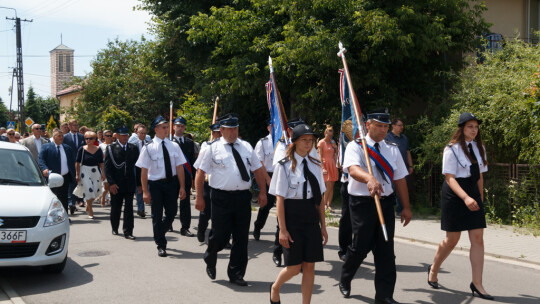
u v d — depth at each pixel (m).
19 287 5.93
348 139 6.78
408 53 12.57
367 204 5.09
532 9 17.81
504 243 8.16
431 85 14.01
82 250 7.96
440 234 9.05
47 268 6.43
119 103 30.31
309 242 4.59
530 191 9.75
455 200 5.44
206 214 8.38
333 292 5.70
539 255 7.32
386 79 13.88
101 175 11.70
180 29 17.38
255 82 14.48
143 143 11.22
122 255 7.61
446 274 6.44
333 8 12.84
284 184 4.61
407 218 5.23
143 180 7.52
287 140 6.38
